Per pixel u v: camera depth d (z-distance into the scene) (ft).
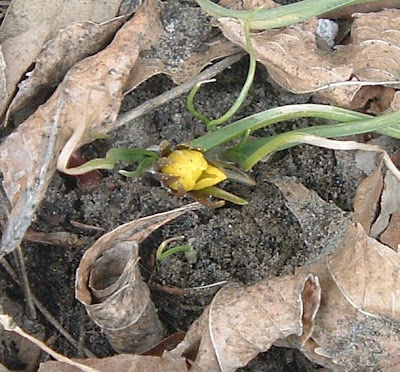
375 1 1.02
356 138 1.01
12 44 0.98
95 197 1.00
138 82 0.96
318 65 0.97
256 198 1.00
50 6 0.99
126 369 0.86
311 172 1.02
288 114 0.95
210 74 0.99
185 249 0.97
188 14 0.99
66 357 0.89
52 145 0.89
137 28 0.96
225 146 1.00
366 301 0.87
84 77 0.93
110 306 0.87
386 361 0.87
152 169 0.94
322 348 0.88
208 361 0.88
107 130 0.94
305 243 0.97
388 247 0.87
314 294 0.87
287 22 0.97
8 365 0.94
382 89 1.00
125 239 0.91
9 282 0.98
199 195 0.93
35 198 0.88
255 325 0.87
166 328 0.97
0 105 0.97
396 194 0.96
